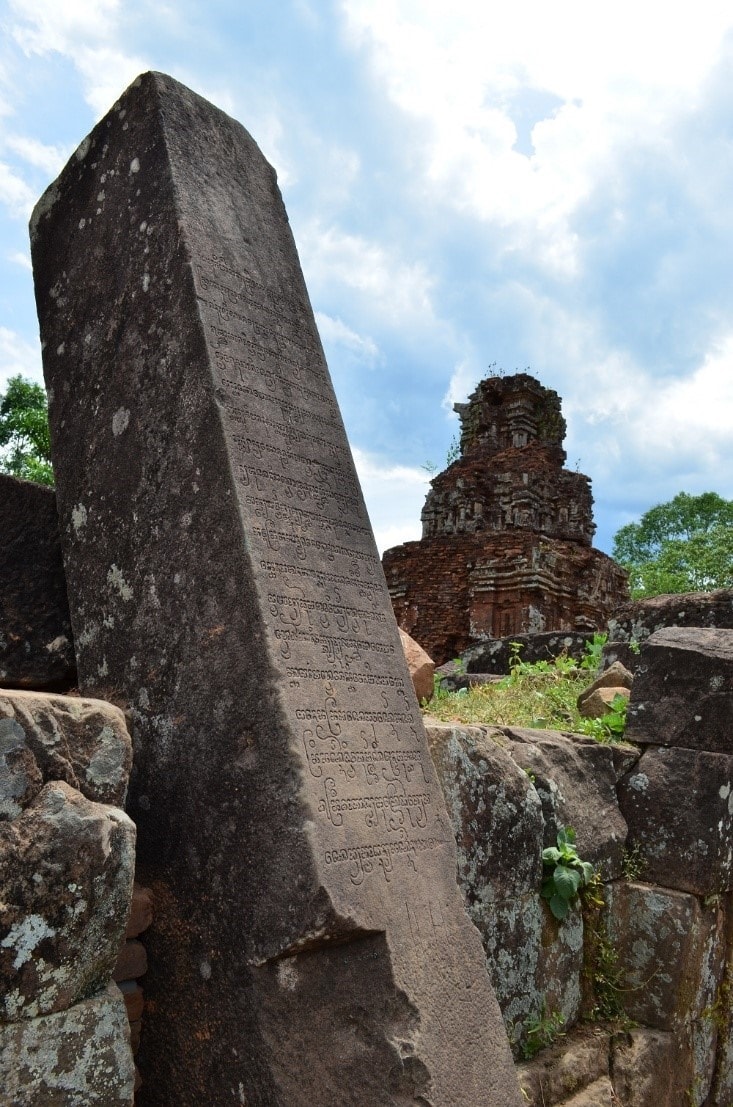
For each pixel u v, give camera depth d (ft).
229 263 13.15
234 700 10.93
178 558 11.83
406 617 64.95
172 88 13.79
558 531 64.75
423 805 12.11
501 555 61.67
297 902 9.98
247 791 10.62
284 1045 9.95
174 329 12.44
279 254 14.38
